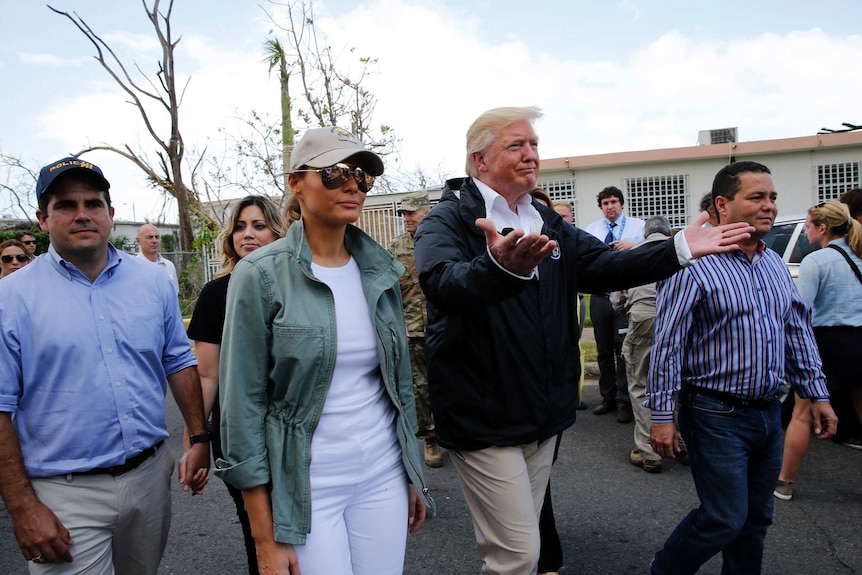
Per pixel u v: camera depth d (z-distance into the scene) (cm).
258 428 167
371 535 185
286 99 1081
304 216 181
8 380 186
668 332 248
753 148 1444
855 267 402
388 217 1134
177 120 1400
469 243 225
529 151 227
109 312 202
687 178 1495
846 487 394
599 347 572
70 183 194
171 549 347
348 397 178
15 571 324
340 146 174
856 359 400
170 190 1455
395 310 195
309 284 173
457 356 226
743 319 238
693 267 244
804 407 369
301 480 167
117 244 1961
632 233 676
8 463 182
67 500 191
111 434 197
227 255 279
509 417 223
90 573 194
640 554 322
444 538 347
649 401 255
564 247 240
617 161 1493
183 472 234
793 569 302
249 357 166
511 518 223
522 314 223
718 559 314
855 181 1423
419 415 451
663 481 417
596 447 488
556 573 287
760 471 251
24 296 191
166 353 228
